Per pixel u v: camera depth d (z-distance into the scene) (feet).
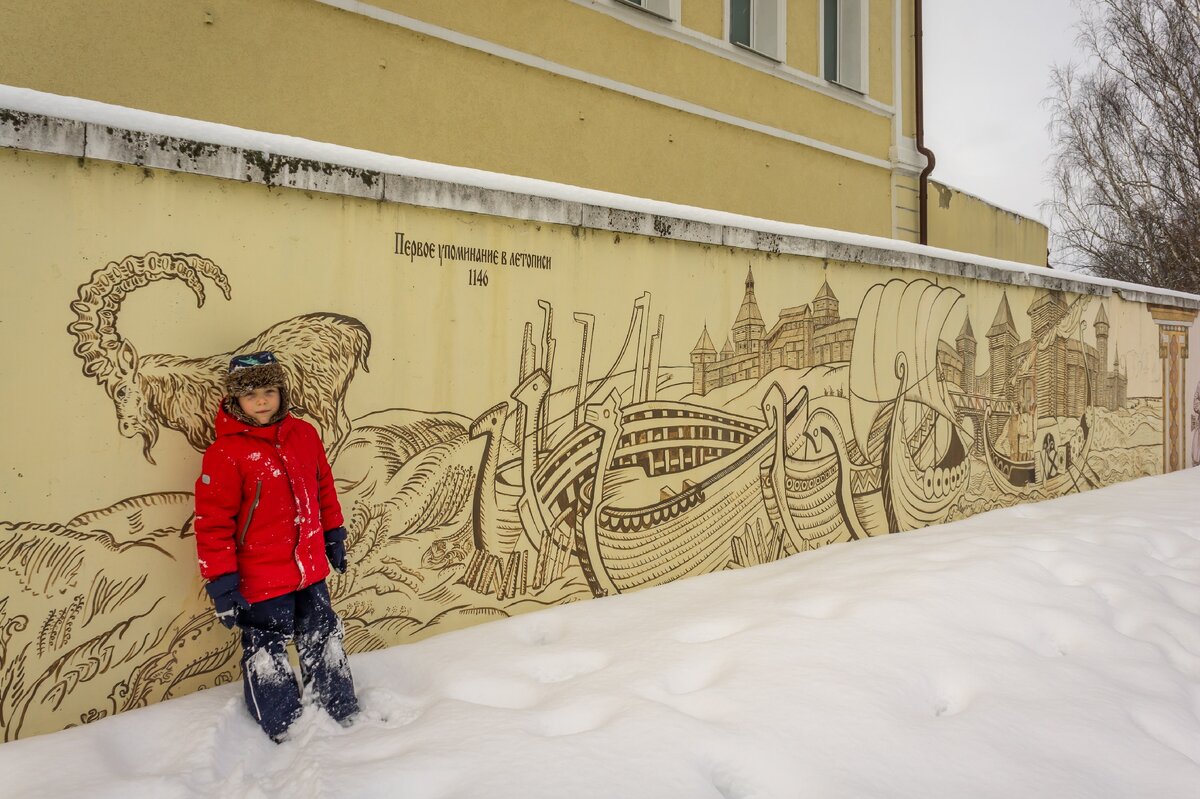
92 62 13.75
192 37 14.80
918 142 33.65
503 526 12.53
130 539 9.38
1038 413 24.63
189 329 9.68
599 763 7.76
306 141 10.37
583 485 13.53
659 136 23.57
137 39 14.20
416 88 17.99
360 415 11.05
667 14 23.61
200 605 9.89
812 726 8.68
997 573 13.84
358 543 11.08
